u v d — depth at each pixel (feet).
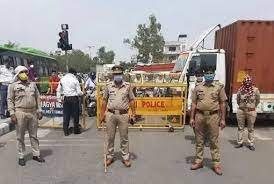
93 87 56.34
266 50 45.34
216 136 26.68
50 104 44.39
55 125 45.27
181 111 43.32
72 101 39.88
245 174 26.40
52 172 26.61
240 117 34.50
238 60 45.37
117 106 27.71
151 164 28.73
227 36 49.06
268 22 45.29
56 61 125.90
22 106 28.19
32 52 99.40
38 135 40.14
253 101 34.09
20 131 28.27
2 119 46.44
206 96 26.53
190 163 29.09
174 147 34.63
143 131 42.78
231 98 45.93
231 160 30.22
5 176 25.71
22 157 28.43
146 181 24.62
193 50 47.65
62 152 32.55
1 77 48.88
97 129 43.70
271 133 42.73
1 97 49.01
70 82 39.86
